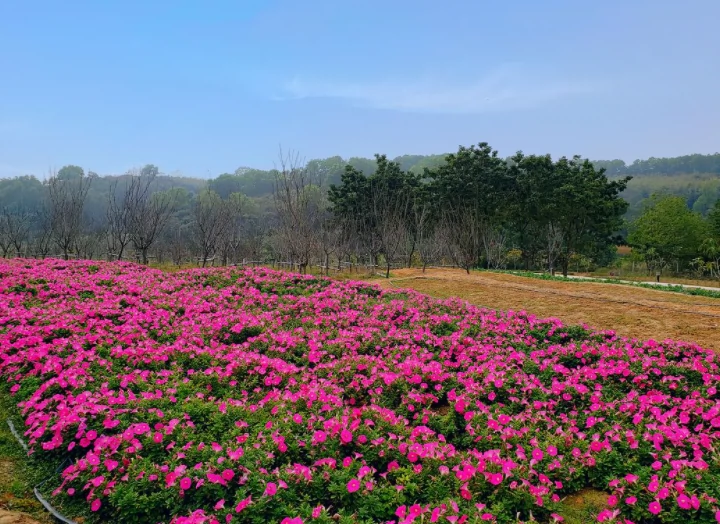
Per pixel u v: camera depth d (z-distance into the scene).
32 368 7.22
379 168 41.06
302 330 9.45
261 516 4.04
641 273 40.62
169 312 10.14
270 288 13.75
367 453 5.07
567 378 7.51
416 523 3.90
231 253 26.39
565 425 6.17
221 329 9.24
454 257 27.16
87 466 4.73
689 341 10.32
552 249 30.44
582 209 33.62
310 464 4.96
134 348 7.72
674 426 5.57
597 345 8.93
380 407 6.27
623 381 7.40
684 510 4.27
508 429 5.61
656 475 4.72
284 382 7.09
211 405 5.87
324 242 23.47
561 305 14.04
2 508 4.53
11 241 25.20
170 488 4.38
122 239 22.47
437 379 7.24
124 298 10.97
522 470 4.80
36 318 8.93
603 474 5.18
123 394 5.98
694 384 7.37
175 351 7.75
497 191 37.38
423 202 37.53
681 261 41.44
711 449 5.08
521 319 10.63
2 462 5.40
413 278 20.78
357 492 4.35
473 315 11.09
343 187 40.31
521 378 7.18
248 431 5.39
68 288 11.75
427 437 5.45
